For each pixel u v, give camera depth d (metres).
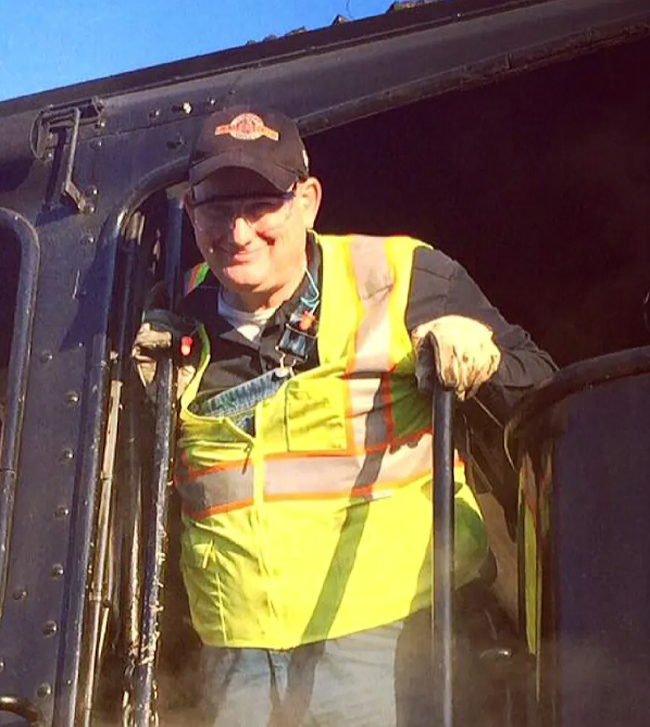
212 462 2.16
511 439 2.02
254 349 2.17
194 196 2.12
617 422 1.79
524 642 2.04
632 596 1.72
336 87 2.30
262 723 2.09
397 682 2.07
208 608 2.16
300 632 2.08
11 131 2.43
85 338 2.25
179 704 2.32
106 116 2.42
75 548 2.12
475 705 2.17
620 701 1.71
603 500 1.78
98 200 2.36
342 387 2.11
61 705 2.03
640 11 2.15
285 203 2.10
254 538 2.11
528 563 1.97
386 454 2.12
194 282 2.28
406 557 2.11
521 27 2.22
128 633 2.17
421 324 2.10
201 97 2.38
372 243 2.21
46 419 2.22
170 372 2.18
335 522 2.11
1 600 2.12
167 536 2.19
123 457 2.24
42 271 2.33
